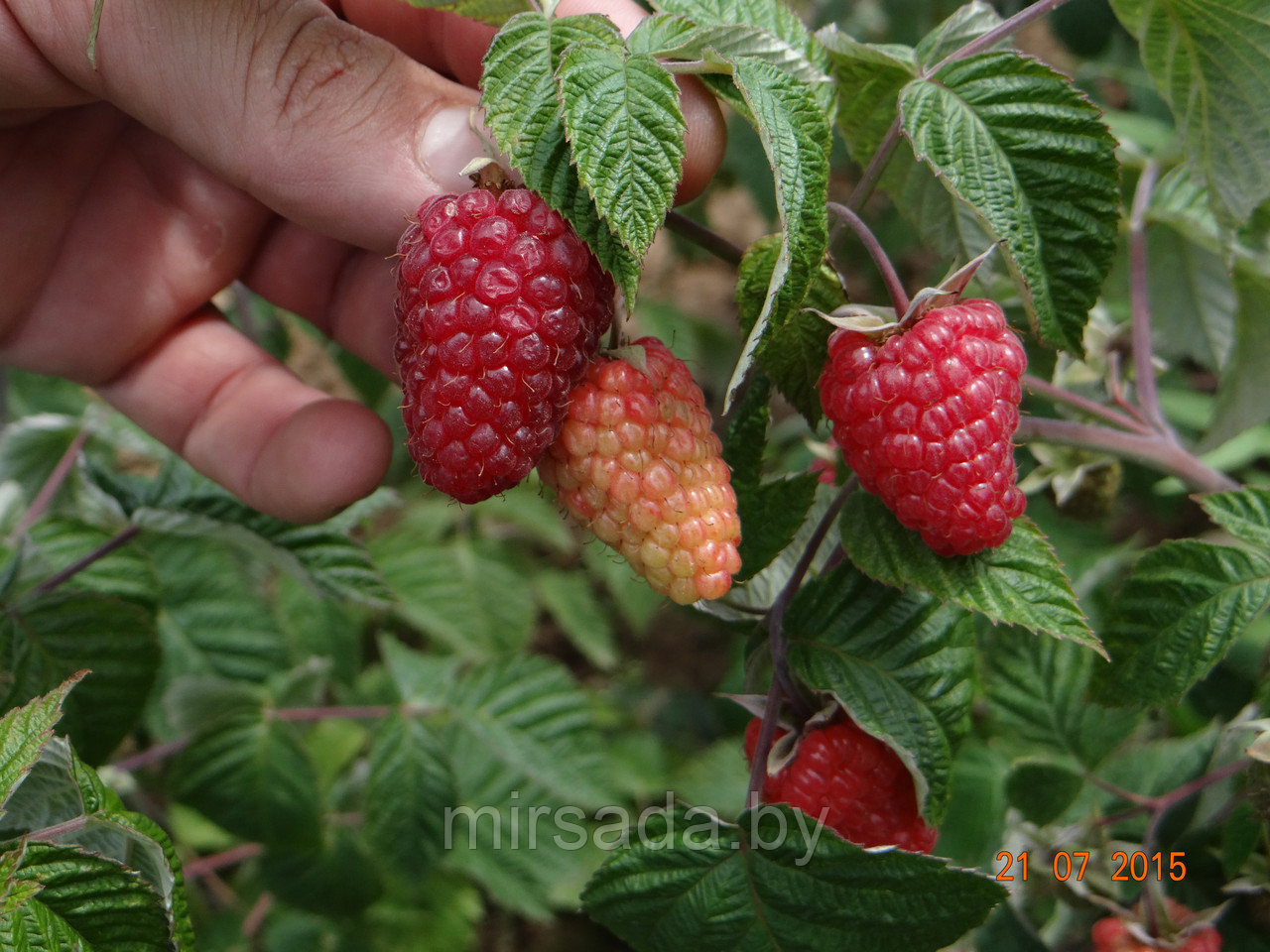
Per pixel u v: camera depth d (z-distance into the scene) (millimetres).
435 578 323
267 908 314
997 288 200
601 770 272
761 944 139
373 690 315
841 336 136
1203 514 335
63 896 124
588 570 443
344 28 154
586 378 128
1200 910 184
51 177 199
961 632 148
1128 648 163
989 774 238
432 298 123
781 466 331
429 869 260
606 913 139
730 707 329
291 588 300
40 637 186
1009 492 132
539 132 117
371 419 192
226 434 208
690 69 132
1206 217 198
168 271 211
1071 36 255
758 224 503
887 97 158
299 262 220
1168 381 324
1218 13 149
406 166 150
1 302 203
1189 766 208
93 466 206
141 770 294
